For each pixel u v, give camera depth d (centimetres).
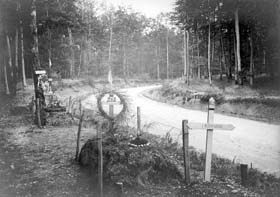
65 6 2462
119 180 502
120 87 3953
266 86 2025
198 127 546
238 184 555
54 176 562
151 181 532
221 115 1625
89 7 4159
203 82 2769
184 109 1938
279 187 539
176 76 5553
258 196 488
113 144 600
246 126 1284
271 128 1229
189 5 2712
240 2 2156
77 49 3684
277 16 1898
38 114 1126
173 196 479
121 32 5253
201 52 3575
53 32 2692
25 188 506
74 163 641
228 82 2566
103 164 542
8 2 1819
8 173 582
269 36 2130
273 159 794
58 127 1119
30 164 637
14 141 870
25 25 2033
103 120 1047
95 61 4484
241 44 2736
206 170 561
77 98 2188
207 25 2791
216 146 946
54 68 2983
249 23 2369
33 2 1350
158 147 644
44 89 1395
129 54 5503
